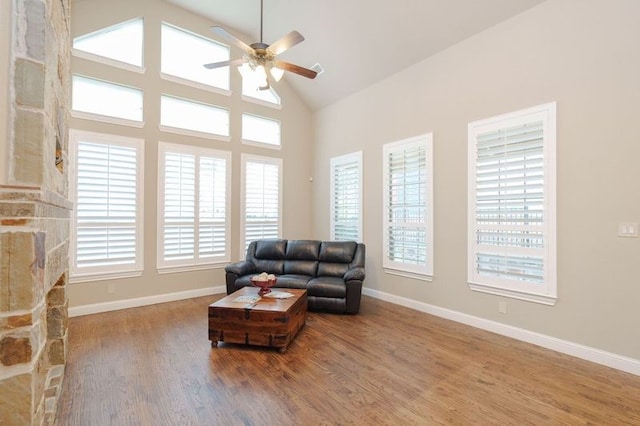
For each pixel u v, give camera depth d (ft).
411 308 14.05
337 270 14.96
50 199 4.87
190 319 12.26
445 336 10.74
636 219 8.23
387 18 12.69
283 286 13.91
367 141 16.55
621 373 8.23
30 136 4.26
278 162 18.97
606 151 8.70
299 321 10.85
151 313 12.95
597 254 8.87
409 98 14.29
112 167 13.20
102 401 6.87
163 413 6.49
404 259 14.44
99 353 9.20
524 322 10.37
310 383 7.70
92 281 12.87
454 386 7.60
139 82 14.06
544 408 6.75
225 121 16.99
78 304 12.57
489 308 11.31
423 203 13.57
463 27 11.65
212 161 16.22
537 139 10.01
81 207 12.48
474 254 11.67
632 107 8.29
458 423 6.26
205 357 9.06
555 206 9.63
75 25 12.62
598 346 8.82
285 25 15.40
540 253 9.94
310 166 20.52
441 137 12.91
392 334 10.93
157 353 9.27
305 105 20.25
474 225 11.68
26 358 4.09
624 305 8.41
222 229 16.56
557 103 9.59
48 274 5.09
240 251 17.31
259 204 18.11
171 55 15.28
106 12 13.32
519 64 10.45
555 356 9.22
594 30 8.89
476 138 11.62
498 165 11.00
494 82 11.13
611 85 8.61
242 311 9.59
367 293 16.44
